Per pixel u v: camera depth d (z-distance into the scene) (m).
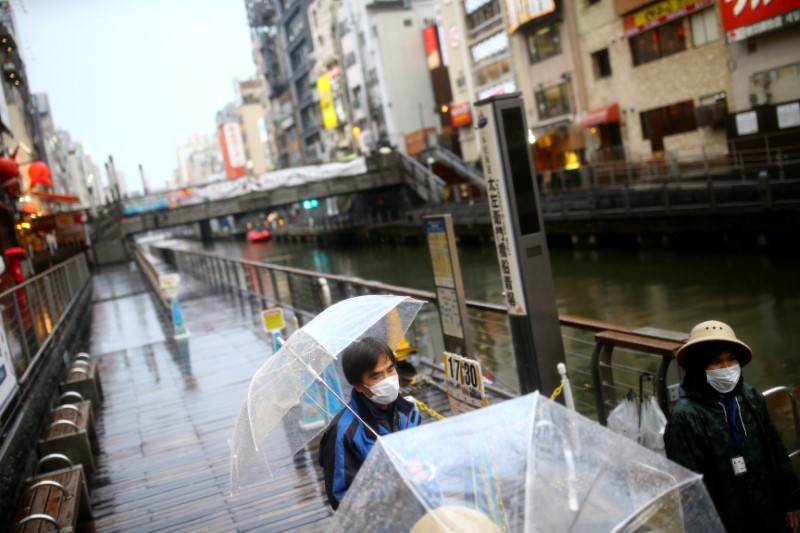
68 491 5.41
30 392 7.90
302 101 86.56
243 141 129.50
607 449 1.85
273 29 96.75
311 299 12.84
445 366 5.31
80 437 6.97
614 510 1.69
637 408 4.05
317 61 75.25
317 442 6.87
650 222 23.98
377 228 48.75
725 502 2.78
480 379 4.82
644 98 31.16
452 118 48.75
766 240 20.05
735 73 26.12
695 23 27.69
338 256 49.56
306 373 3.01
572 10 34.34
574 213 27.62
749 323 14.26
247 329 14.39
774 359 11.78
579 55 34.78
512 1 38.00
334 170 47.47
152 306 20.91
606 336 4.59
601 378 4.71
